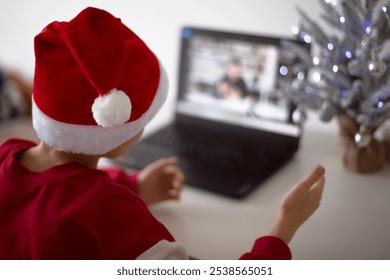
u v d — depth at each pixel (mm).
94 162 608
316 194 648
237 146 954
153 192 783
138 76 544
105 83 500
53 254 542
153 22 1301
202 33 993
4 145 648
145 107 567
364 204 779
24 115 1709
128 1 1318
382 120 800
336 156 947
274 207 772
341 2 735
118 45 512
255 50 941
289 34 1104
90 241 544
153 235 536
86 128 533
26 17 1577
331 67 783
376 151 853
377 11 789
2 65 1727
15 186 567
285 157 917
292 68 898
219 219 742
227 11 1174
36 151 609
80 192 543
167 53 1312
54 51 524
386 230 714
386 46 944
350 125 845
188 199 799
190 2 1220
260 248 592
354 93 774
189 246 676
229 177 841
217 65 990
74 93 516
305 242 688
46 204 543
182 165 882
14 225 562
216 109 1010
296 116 871
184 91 1038
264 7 1117
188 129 1030
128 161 901
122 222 531
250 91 963
